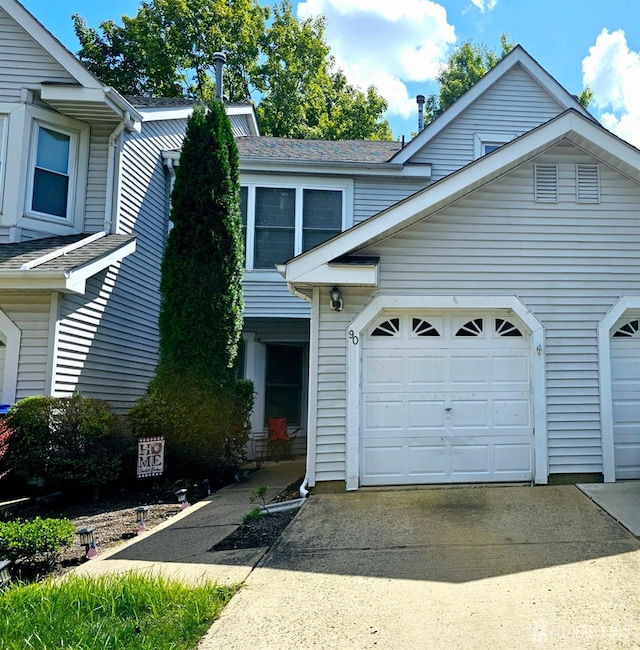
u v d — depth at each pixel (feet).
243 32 80.38
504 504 18.22
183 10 76.02
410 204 20.61
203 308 25.81
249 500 21.16
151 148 34.04
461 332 21.88
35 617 10.59
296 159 34.22
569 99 36.58
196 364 25.23
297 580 12.83
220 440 25.26
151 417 24.16
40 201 27.35
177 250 26.58
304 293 22.82
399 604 11.39
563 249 22.08
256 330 36.60
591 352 21.65
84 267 23.38
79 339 25.67
